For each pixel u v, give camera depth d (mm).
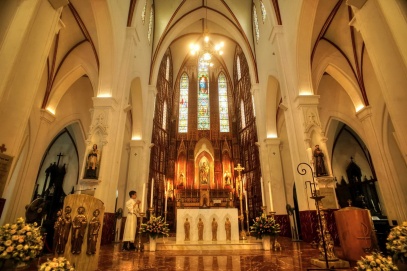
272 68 12734
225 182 22766
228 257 6492
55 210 17609
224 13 18859
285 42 10914
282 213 13859
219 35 23422
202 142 25297
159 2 17672
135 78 12930
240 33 18406
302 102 9227
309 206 8492
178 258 6426
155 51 17250
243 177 19750
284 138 15703
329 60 12586
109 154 9133
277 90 14297
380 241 6645
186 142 25328
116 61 10133
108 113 9258
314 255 6527
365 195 16641
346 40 12094
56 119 14648
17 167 11891
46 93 13031
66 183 18953
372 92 12234
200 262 5836
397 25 4430
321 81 15516
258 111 16266
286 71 10438
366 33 5211
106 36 9602
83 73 13664
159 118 22016
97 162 8633
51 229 8023
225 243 8180
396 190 11148
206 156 24500
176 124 25984
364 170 17297
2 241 3354
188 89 27953
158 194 20609
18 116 4547
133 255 6977
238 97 25219
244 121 23375
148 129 15891
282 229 13609
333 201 8336
